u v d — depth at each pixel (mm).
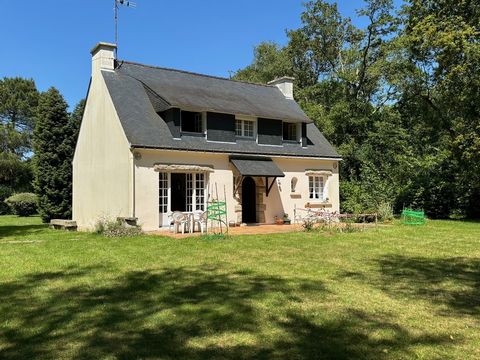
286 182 22266
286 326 5812
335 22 40344
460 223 21203
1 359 4750
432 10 24656
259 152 20859
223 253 11703
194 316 6199
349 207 24984
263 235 15797
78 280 8492
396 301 7109
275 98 25609
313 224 19047
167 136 18312
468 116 24562
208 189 19234
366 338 5398
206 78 24031
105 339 5324
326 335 5492
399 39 27938
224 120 20188
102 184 19422
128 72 20797
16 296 7320
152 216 17469
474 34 21578
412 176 27031
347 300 7105
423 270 9609
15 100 60562
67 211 28391
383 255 11523
